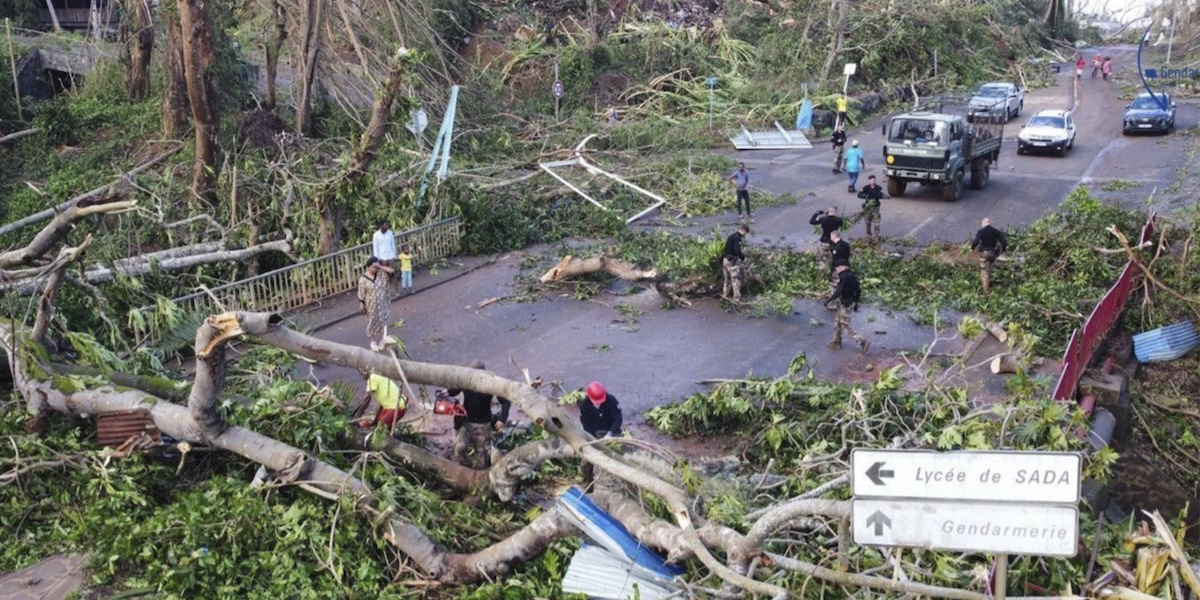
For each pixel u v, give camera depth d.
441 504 9.09
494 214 20.97
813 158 32.66
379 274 14.70
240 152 24.86
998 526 5.27
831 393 11.77
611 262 17.41
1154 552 7.46
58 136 31.69
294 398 10.23
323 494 8.66
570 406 12.58
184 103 29.83
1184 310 16.95
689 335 15.52
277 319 8.55
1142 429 14.30
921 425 10.50
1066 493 5.13
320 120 28.36
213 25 29.89
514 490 9.33
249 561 8.05
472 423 9.99
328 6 27.69
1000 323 15.27
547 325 16.03
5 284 11.51
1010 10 63.97
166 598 7.64
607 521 8.08
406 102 18.36
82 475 9.12
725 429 11.89
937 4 51.81
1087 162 30.20
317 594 7.77
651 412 12.27
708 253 17.39
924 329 15.65
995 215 23.23
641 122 35.38
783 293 17.52
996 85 42.06
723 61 43.03
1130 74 54.62
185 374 13.41
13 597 7.80
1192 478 13.54
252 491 8.77
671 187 26.62
